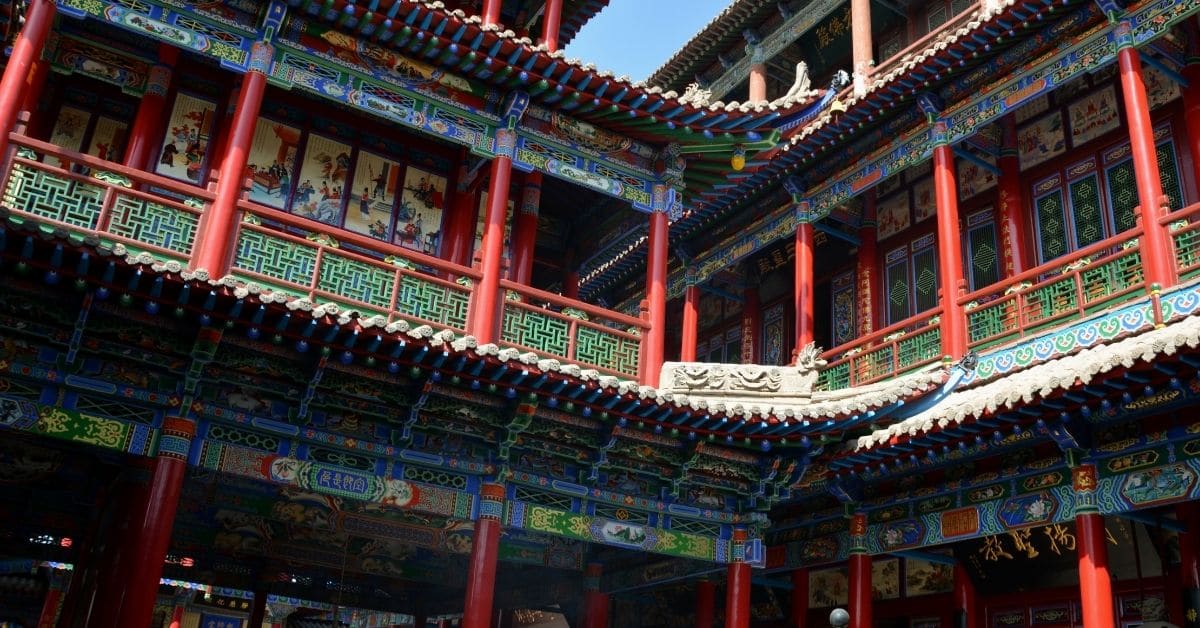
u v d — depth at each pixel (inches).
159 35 628.7
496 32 677.9
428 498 604.4
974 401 612.4
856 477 750.5
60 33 683.4
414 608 967.0
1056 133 927.0
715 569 729.6
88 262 464.8
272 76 655.8
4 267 471.8
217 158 719.1
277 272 618.5
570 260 986.7
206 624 1496.1
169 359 538.0
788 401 729.6
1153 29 723.4
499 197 711.1
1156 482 573.3
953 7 1192.2
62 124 705.0
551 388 581.9
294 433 572.7
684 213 1130.7
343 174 781.3
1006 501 658.2
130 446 525.0
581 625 828.0
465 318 674.2
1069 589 711.1
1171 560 660.1
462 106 722.8
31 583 491.8
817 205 1023.6
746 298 1278.3
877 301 1080.2
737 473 695.7
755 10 1363.2
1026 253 919.7
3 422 497.0
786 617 918.4
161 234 589.6
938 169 870.4
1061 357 693.9
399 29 671.1
